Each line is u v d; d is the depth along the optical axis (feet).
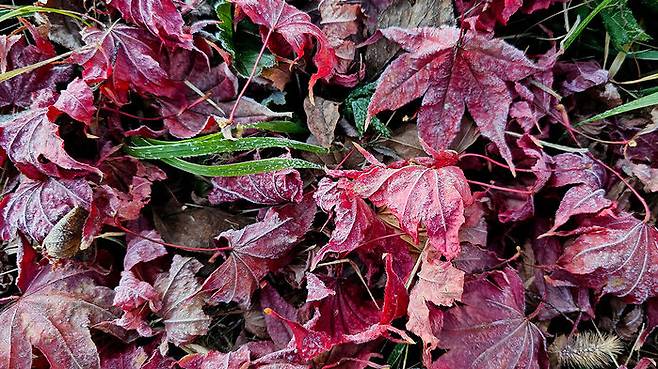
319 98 1.18
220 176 1.14
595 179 1.15
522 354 1.08
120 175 1.14
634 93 1.26
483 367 1.06
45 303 1.08
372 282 1.14
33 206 1.10
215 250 1.12
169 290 1.10
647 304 1.14
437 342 1.00
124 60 1.11
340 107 1.21
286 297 1.17
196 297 1.09
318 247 1.15
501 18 1.14
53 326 1.07
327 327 1.09
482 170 1.21
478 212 1.15
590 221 1.13
